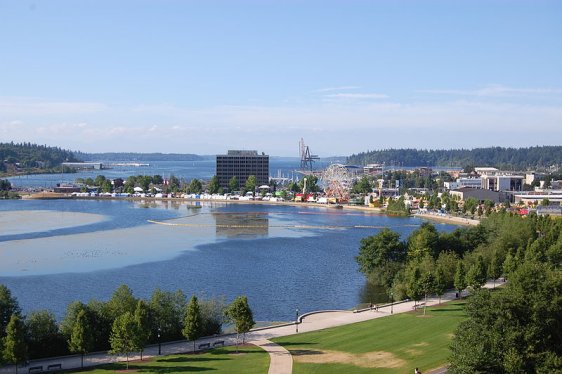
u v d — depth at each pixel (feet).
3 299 383.86
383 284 629.92
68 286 621.72
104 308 407.44
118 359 371.76
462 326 318.24
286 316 514.68
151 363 362.12
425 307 499.51
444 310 493.36
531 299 306.76
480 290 329.11
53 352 381.40
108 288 615.16
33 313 394.11
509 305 302.45
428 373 329.52
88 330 362.12
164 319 416.05
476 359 279.28
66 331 384.06
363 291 614.75
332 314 498.69
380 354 370.12
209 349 393.29
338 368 345.10
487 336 297.74
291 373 337.93
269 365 352.90
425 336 407.64
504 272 568.00
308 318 484.33
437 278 503.20
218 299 547.90
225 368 348.79
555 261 613.52
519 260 585.63
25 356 344.08
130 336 356.59
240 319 401.49
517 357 276.00
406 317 469.57
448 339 396.37
